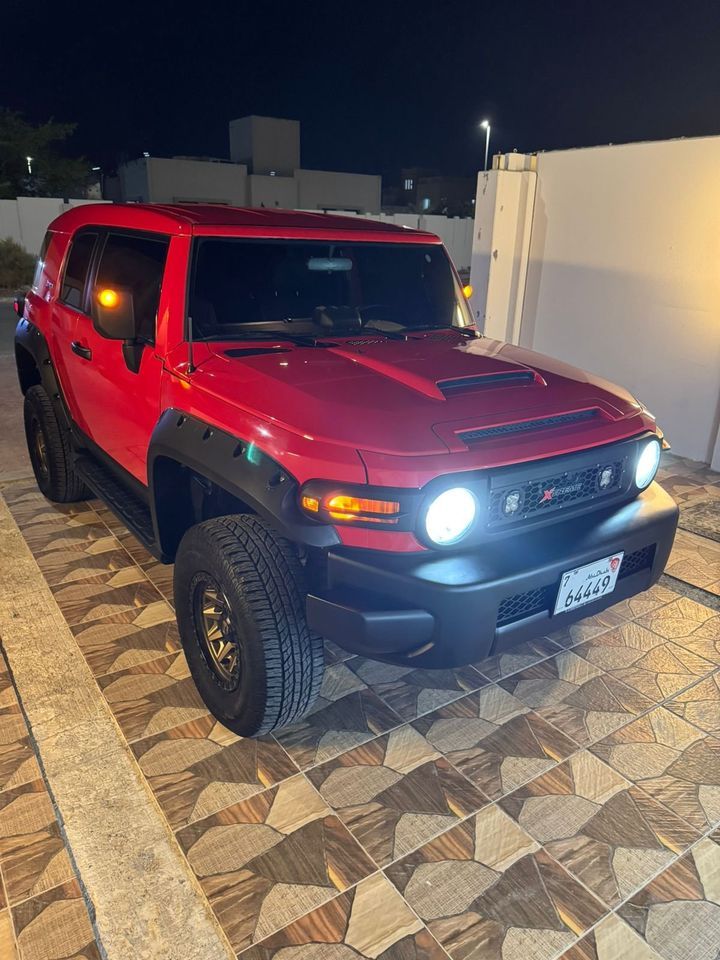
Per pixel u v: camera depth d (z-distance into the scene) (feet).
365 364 9.32
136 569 13.11
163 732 9.11
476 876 7.23
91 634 11.10
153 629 11.27
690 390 19.93
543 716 9.64
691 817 8.04
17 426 21.95
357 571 7.50
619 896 7.06
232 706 8.75
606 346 21.97
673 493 17.54
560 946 6.56
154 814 7.84
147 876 7.11
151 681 10.07
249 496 7.85
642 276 20.49
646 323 20.68
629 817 8.02
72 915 6.79
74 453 14.52
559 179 22.18
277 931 6.63
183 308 9.73
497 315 23.95
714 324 18.99
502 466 7.77
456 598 7.41
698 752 9.05
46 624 11.34
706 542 14.87
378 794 8.23
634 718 9.64
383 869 7.28
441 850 7.52
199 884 7.06
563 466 8.23
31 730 9.07
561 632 11.62
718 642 11.44
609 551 8.50
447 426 7.90
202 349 9.58
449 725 9.43
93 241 12.86
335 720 9.46
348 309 10.87
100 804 7.95
